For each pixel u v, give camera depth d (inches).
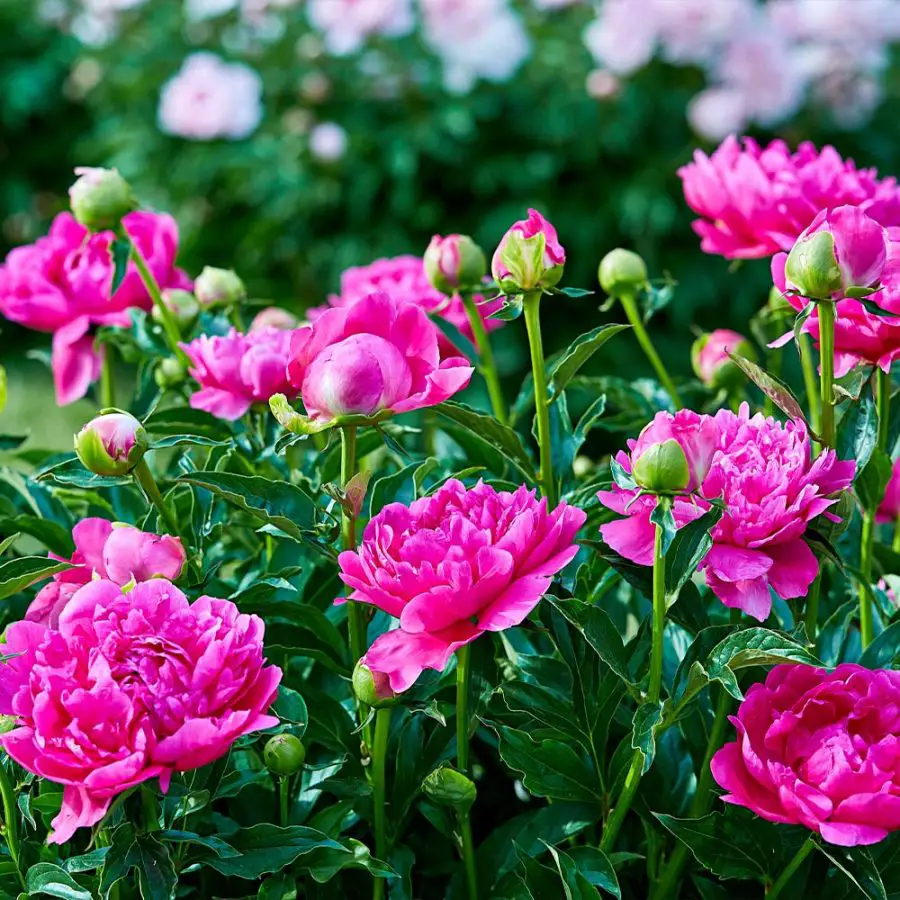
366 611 56.5
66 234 66.9
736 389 64.6
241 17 160.9
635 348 152.0
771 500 50.8
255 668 49.7
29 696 49.1
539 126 149.9
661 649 51.4
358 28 143.6
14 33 208.7
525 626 54.8
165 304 64.5
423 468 56.5
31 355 69.4
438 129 150.8
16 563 53.9
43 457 67.4
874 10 139.0
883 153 156.1
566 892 52.2
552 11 159.3
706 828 53.1
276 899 53.6
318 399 51.6
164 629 49.9
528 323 56.3
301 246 159.5
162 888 50.3
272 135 157.8
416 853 58.2
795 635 52.4
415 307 52.6
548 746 54.6
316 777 57.2
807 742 50.9
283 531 53.7
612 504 51.9
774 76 138.7
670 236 150.6
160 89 165.9
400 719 57.5
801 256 51.8
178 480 53.5
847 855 51.9
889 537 70.2
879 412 57.9
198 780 52.2
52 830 54.9
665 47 145.3
